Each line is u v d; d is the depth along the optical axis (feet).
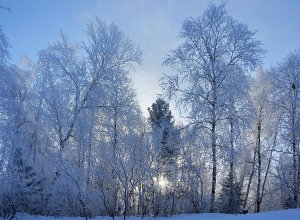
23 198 49.06
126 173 56.13
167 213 60.85
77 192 53.93
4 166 50.85
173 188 65.10
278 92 82.23
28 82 78.07
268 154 84.84
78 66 74.08
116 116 74.13
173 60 68.39
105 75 75.51
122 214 60.59
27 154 55.01
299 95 78.64
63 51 75.31
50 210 55.52
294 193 69.36
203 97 66.08
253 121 68.69
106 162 58.85
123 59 78.79
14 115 57.52
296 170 70.90
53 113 68.28
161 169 63.10
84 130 66.44
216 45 67.56
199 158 69.15
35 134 68.44
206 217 53.52
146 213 60.08
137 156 57.93
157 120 80.02
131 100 76.43
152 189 60.90
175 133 66.44
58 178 54.34
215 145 63.77
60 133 67.77
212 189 62.59
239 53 66.49
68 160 56.90
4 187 47.80
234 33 66.39
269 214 33.09
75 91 73.20
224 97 64.64
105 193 58.65
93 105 73.67
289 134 77.30
